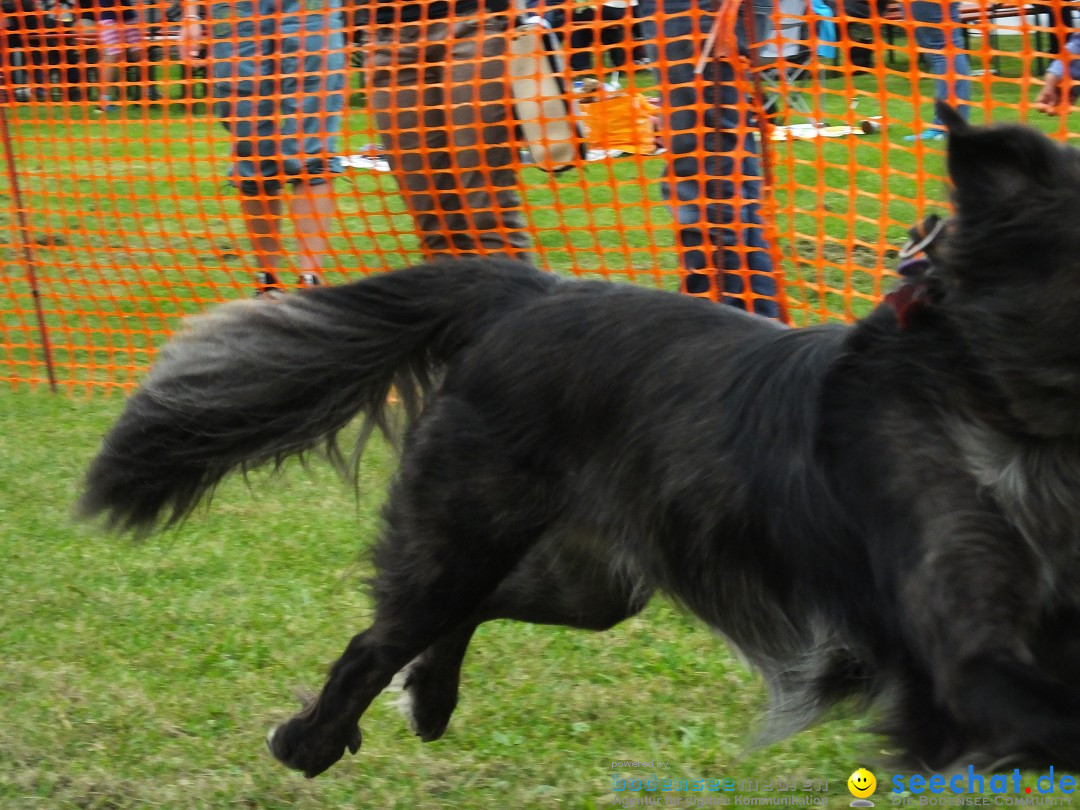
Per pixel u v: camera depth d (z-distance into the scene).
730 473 3.92
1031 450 3.51
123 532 5.11
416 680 4.82
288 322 4.81
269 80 9.53
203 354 4.88
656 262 8.59
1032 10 8.48
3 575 6.51
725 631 4.10
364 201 13.84
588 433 4.24
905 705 3.61
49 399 9.38
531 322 4.42
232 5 9.37
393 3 8.40
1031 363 3.42
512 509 4.37
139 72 18.00
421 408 4.82
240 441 4.88
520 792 4.59
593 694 5.23
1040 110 6.87
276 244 9.77
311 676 5.46
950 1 7.00
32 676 5.46
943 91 8.24
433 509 4.44
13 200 10.39
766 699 4.72
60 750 4.90
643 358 4.17
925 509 3.46
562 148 8.45
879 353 3.67
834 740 4.81
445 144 8.61
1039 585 3.46
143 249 10.95
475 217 8.64
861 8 9.95
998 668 3.27
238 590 6.29
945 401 3.54
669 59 7.66
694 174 7.68
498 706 5.18
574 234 11.75
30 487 7.64
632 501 4.16
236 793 4.62
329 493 7.47
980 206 3.47
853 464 3.62
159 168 15.13
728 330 4.14
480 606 4.62
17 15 11.62
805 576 3.80
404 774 4.74
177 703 5.25
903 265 3.70
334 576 6.42
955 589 3.38
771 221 7.43
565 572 4.62
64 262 12.30
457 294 4.68
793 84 10.56
